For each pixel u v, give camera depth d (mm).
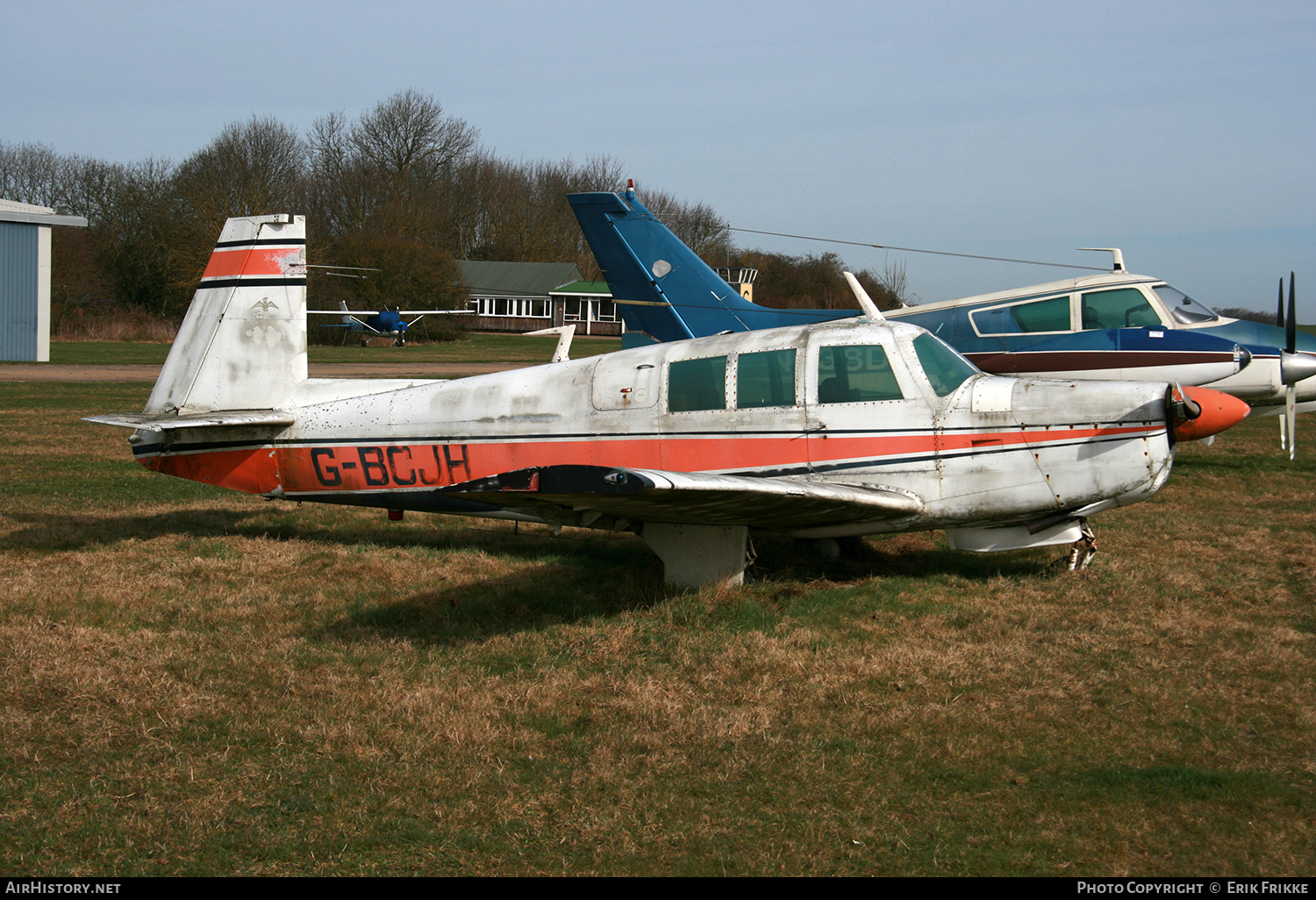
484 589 6562
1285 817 3584
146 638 5516
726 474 6809
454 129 77812
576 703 4656
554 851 3393
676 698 4656
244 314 8070
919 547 7961
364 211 71625
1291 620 5875
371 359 36375
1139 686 4797
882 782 3877
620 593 6516
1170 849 3383
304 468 8031
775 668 5090
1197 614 5957
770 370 6773
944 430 6500
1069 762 4035
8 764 3998
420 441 7660
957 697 4703
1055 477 6367
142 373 27203
